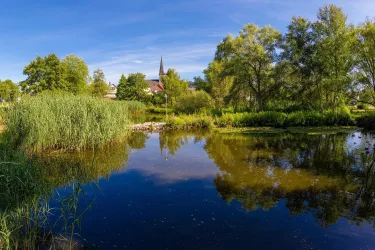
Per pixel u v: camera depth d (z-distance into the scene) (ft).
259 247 13.14
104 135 37.27
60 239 13.73
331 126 60.49
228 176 24.67
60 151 34.63
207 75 128.57
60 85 113.39
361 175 24.22
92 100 39.86
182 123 65.05
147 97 172.65
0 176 13.19
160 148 39.86
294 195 19.71
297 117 62.75
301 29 71.82
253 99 99.45
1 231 11.41
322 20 68.03
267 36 80.48
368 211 16.90
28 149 30.50
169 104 150.20
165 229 14.98
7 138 28.40
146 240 13.85
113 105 44.06
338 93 68.33
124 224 15.56
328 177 23.77
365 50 61.05
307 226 15.14
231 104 97.09
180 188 21.62
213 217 16.37
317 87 70.33
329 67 66.80
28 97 35.35
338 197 19.25
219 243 13.51
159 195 20.12
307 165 27.94
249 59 80.38
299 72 73.31
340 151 34.68
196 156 33.83
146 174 25.80
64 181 23.65
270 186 21.71
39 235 13.80
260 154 33.96
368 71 63.46
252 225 15.34
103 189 21.50
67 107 35.73
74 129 34.65
